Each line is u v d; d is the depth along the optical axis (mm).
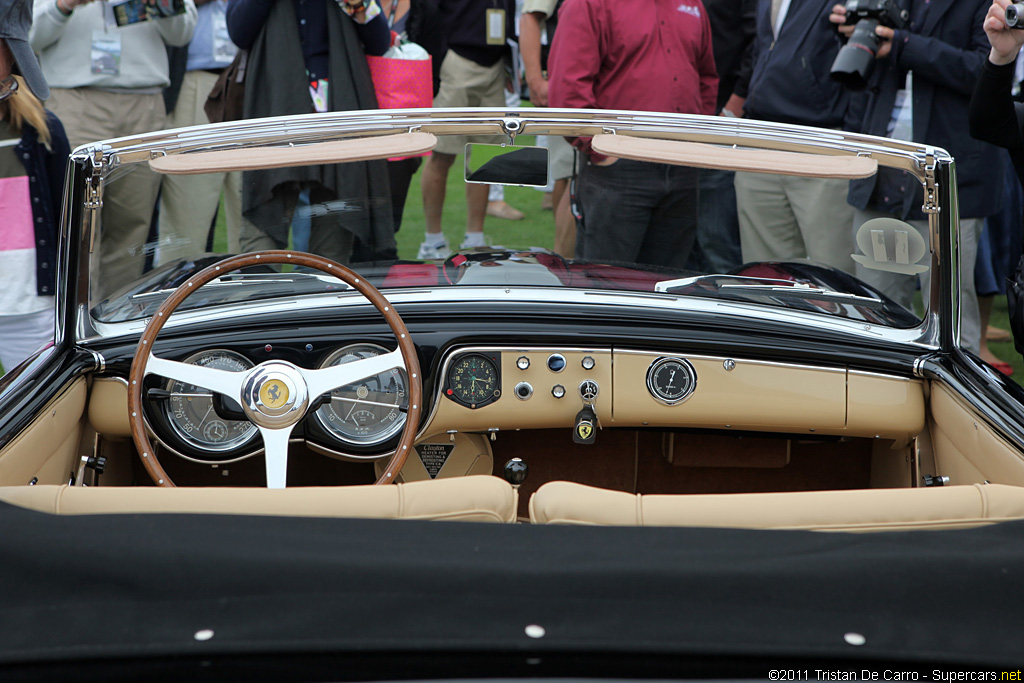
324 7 3934
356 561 1118
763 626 1068
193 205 2281
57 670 1042
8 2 3203
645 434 2756
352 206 2338
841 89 4328
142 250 2314
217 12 4996
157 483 2029
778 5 4434
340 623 1059
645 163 2293
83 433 2320
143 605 1079
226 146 2252
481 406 2369
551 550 1168
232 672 1054
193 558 1112
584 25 3949
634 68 4016
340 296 2438
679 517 1309
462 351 2338
